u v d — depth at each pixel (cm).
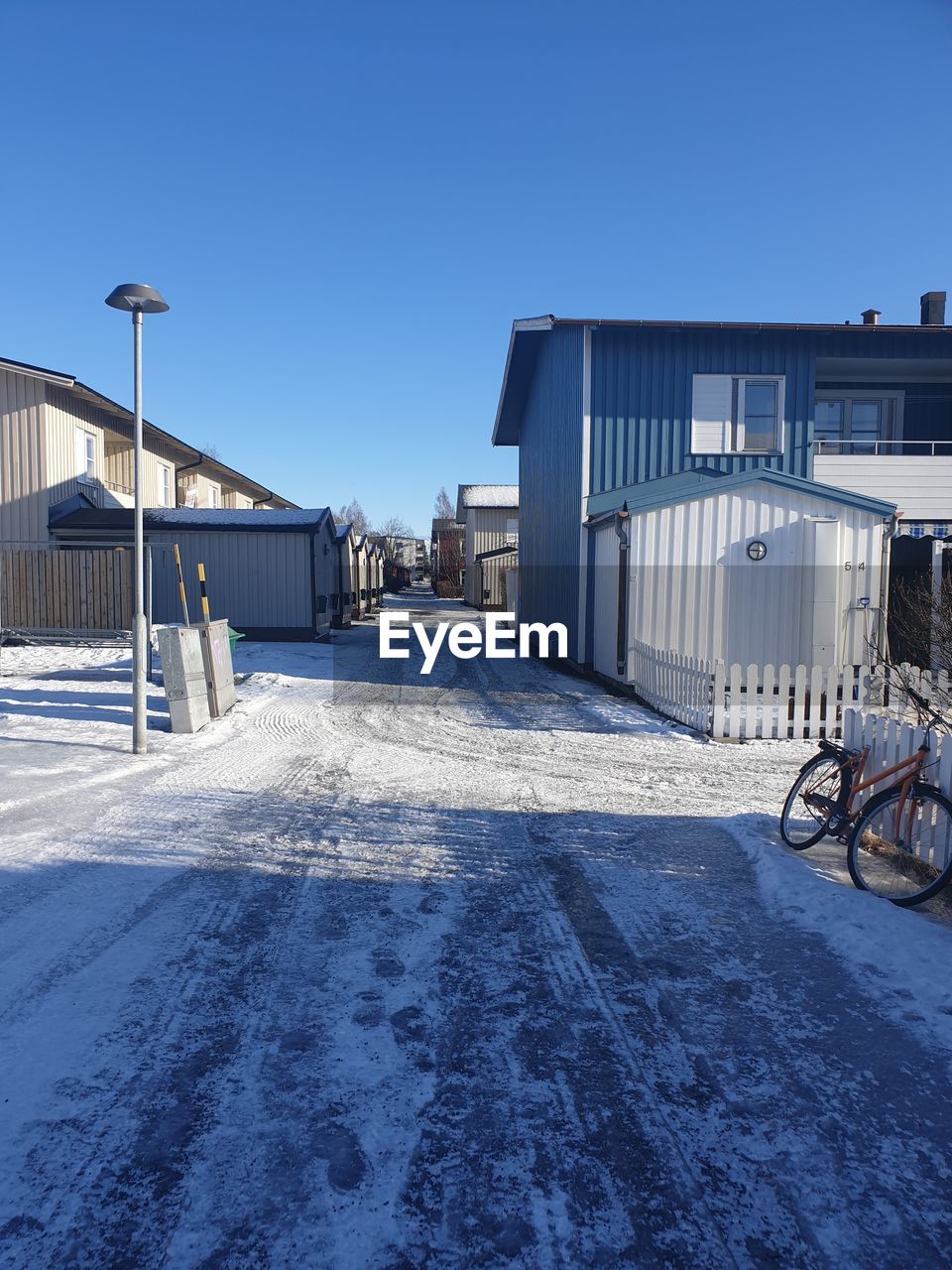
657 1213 246
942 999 372
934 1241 238
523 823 638
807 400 1609
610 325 1559
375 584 4450
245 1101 294
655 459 1597
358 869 532
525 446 2403
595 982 386
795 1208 249
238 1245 231
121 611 1994
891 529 1215
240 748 902
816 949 423
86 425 2205
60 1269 222
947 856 491
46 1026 340
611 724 1062
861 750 565
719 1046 335
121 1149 268
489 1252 231
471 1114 289
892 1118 292
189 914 458
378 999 367
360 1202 248
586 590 1573
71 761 825
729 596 1220
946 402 1812
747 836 593
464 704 1220
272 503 4119
